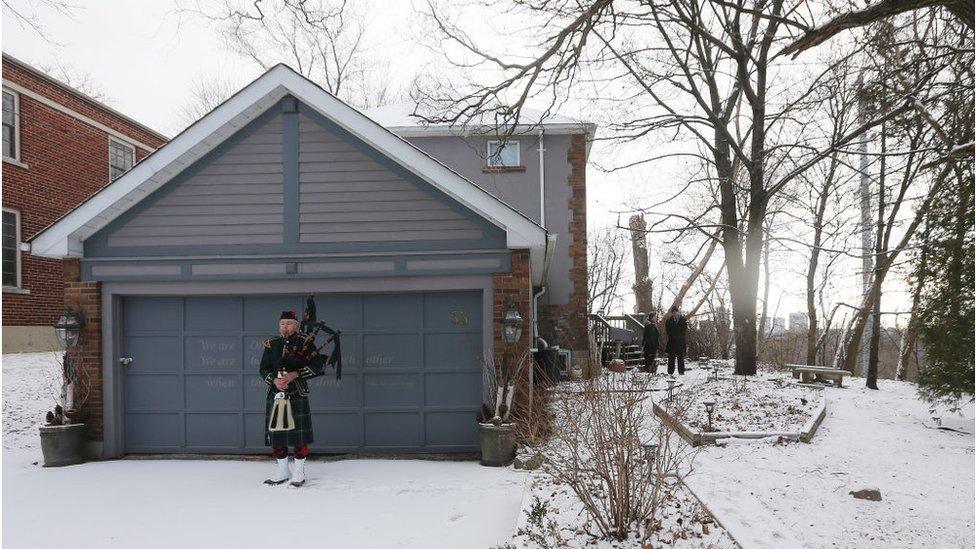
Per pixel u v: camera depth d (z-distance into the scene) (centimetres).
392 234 823
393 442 822
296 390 673
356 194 827
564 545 434
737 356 1491
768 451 737
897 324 1988
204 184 833
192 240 830
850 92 1210
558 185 1639
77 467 766
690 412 929
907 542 468
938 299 913
